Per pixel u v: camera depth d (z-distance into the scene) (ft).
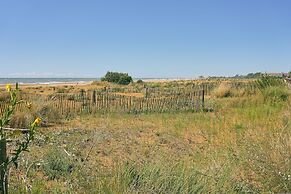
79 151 27.09
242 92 81.10
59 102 65.05
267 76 77.41
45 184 17.66
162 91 120.67
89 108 59.88
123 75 242.17
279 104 57.16
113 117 53.21
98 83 207.82
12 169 15.87
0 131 10.03
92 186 14.58
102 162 24.66
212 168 18.89
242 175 21.77
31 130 10.30
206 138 36.24
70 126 43.65
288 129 27.96
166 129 41.73
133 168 16.61
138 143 33.50
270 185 19.93
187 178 16.47
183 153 29.78
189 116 53.52
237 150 25.95
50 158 21.93
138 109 62.90
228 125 41.57
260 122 41.27
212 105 66.03
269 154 21.74
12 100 10.27
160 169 16.62
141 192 14.96
